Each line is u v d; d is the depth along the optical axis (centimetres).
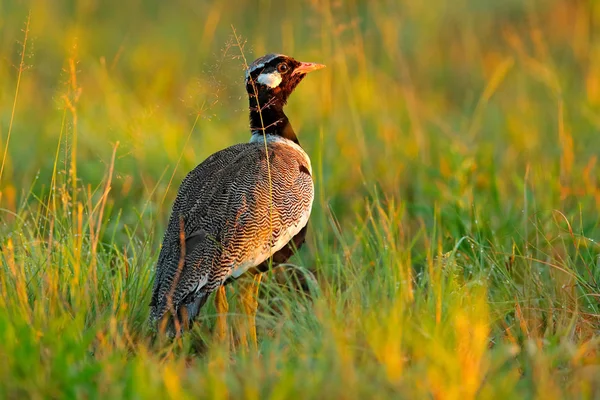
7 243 1116
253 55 2011
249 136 1697
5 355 838
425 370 849
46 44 2170
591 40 2259
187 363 1002
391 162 1595
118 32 2445
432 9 2467
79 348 870
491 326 1042
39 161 1594
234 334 1122
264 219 1073
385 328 911
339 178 1558
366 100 1864
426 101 2075
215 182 1101
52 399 820
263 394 832
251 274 1088
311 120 1800
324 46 1745
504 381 846
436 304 988
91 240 1089
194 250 1041
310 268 1321
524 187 1301
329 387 809
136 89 2025
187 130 1733
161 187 1499
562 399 839
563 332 985
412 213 1459
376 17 2156
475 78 2231
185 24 2483
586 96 1884
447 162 1572
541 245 1262
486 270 1148
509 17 2464
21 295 977
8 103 1814
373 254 1212
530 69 2022
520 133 1773
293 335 976
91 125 1681
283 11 2534
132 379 816
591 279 1136
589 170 1451
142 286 1097
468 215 1321
